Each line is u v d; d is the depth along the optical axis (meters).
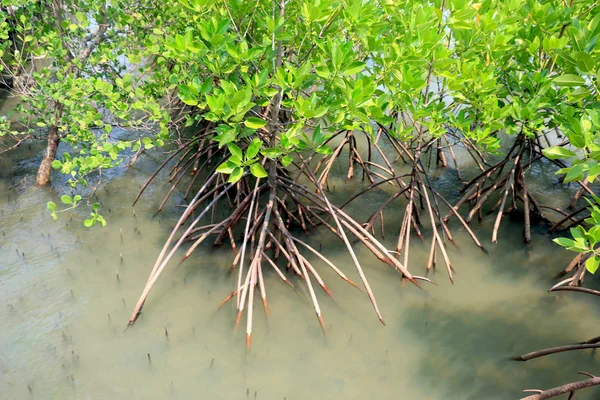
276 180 2.81
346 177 3.56
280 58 2.52
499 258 2.86
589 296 2.62
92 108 2.89
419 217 3.17
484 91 2.67
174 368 2.22
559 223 2.97
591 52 2.33
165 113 2.96
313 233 3.02
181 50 2.46
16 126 3.75
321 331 2.41
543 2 2.87
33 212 2.99
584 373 2.11
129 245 2.82
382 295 2.61
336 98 2.49
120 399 2.10
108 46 3.24
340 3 2.45
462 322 2.47
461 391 2.17
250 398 2.13
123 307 2.46
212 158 3.60
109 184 3.29
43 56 3.09
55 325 2.36
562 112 2.56
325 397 2.14
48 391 2.11
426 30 2.48
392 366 2.26
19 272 2.60
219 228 2.86
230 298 2.53
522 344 2.37
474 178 3.29
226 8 2.52
